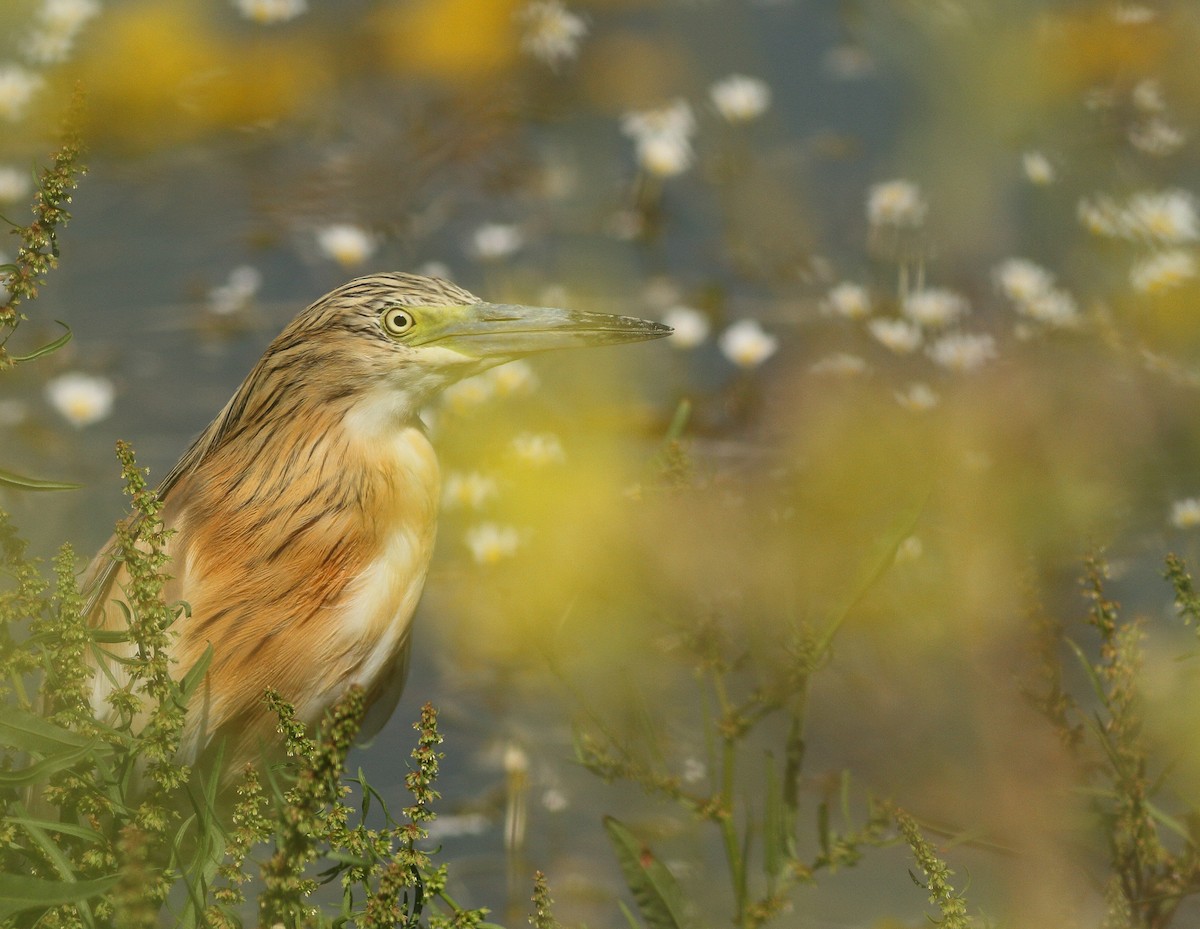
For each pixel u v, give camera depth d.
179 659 7.28
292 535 7.45
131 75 16.12
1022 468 10.87
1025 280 12.41
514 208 15.43
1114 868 6.74
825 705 9.45
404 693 10.15
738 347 12.48
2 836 5.07
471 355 7.71
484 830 9.09
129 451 5.43
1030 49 14.43
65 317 13.62
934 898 5.44
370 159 15.87
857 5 16.92
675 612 8.13
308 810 4.82
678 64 17.42
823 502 10.52
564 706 9.88
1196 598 6.21
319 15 17.80
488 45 17.14
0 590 5.66
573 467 11.05
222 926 5.06
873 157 15.66
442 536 11.26
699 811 7.08
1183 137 13.80
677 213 15.25
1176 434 11.17
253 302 13.98
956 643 9.30
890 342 12.50
